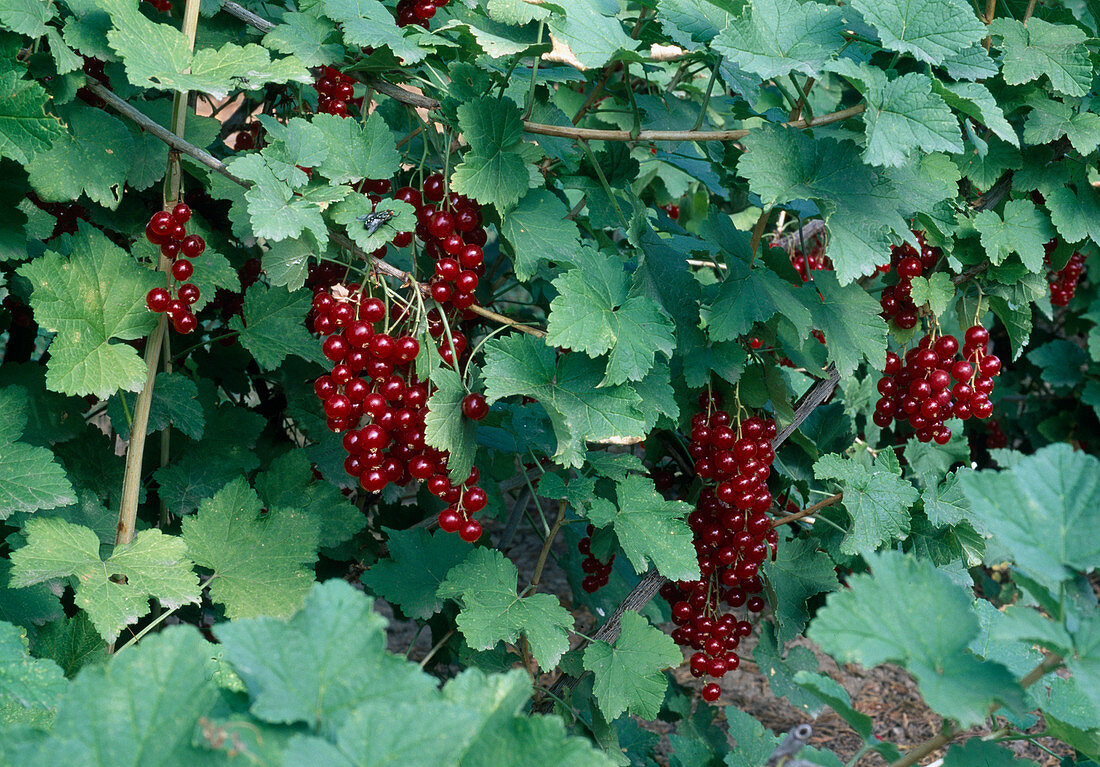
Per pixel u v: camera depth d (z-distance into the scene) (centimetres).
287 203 99
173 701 78
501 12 101
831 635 82
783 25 101
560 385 102
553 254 104
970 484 83
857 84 99
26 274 99
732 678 154
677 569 107
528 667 115
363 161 102
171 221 101
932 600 83
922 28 100
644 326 101
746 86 110
